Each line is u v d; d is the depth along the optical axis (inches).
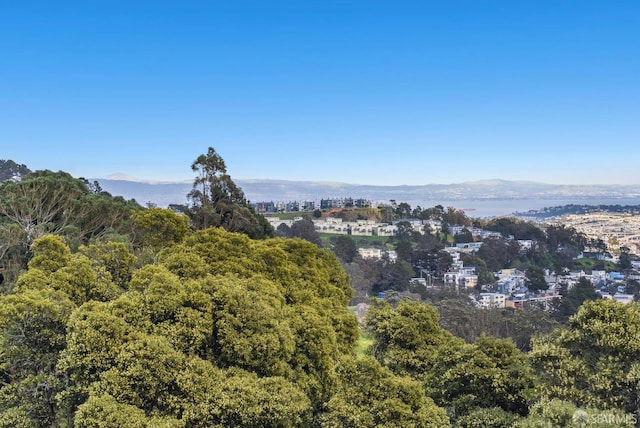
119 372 458.6
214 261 733.9
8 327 506.6
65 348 534.0
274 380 517.0
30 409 509.4
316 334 629.3
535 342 637.3
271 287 673.0
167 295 533.0
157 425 424.2
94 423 417.7
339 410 507.2
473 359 627.8
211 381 483.8
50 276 616.4
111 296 630.5
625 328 549.3
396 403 502.0
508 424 548.4
